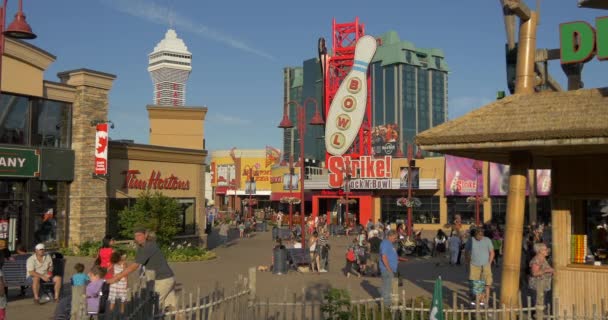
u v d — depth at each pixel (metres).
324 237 21.47
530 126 9.53
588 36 9.88
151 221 23.45
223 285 17.05
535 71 11.32
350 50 55.81
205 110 32.41
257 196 82.81
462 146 9.99
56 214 23.47
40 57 22.56
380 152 72.62
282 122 29.09
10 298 13.78
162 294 9.52
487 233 22.84
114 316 6.73
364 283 18.08
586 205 11.33
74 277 11.66
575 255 11.10
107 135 24.05
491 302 12.96
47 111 23.33
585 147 9.57
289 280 18.78
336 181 53.72
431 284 17.36
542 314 9.22
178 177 29.03
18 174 21.73
